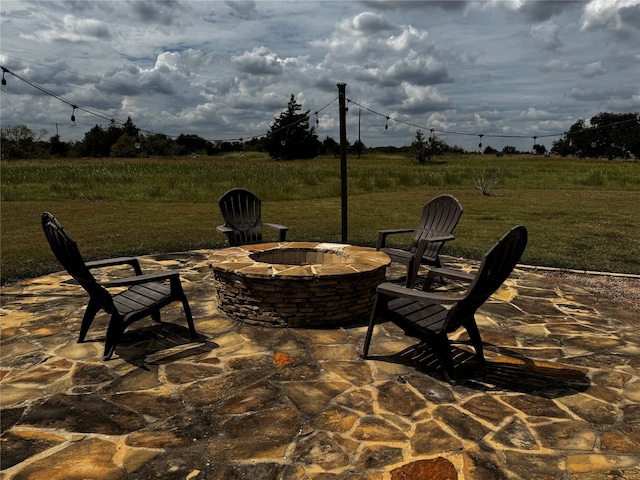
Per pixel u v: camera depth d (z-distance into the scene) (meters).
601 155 55.97
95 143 67.75
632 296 5.68
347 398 3.15
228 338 4.21
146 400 3.11
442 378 3.46
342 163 7.01
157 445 2.61
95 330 4.40
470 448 2.59
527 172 28.28
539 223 11.56
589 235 9.94
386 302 3.73
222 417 2.90
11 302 5.25
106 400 3.11
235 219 6.41
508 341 4.23
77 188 17.72
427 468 2.42
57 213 12.80
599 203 15.68
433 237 5.95
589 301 5.45
